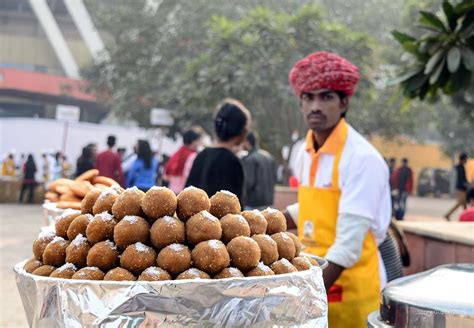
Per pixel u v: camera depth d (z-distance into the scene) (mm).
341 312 2771
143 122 22672
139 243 1646
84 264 1712
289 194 7879
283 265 1758
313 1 21828
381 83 18453
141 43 22281
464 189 10781
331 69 2793
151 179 10539
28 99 33844
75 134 21750
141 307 1461
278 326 1567
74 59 35812
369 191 2691
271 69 14938
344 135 2824
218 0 21578
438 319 1867
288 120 17062
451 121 31828
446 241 4074
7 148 21484
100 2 33562
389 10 22156
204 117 19969
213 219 1696
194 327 1483
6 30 36125
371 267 2805
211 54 15570
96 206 1812
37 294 1552
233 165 3650
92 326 1465
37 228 12844
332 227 2812
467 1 3803
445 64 4012
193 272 1578
